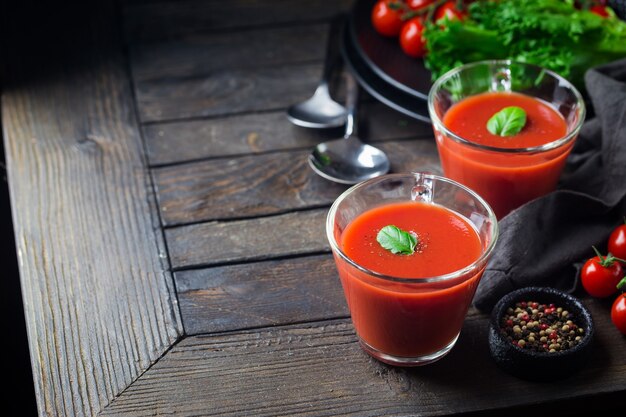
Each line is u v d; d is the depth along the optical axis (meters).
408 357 0.73
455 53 0.88
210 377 0.73
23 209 0.85
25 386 0.97
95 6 1.05
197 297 0.78
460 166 0.80
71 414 0.71
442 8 0.92
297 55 1.00
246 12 1.05
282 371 0.73
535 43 0.86
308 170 0.88
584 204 0.78
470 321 0.76
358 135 0.90
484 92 0.84
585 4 0.90
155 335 0.75
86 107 0.94
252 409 0.71
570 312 0.73
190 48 1.01
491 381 0.72
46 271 0.80
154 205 0.85
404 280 0.68
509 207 0.81
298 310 0.77
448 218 0.74
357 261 0.71
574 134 0.78
